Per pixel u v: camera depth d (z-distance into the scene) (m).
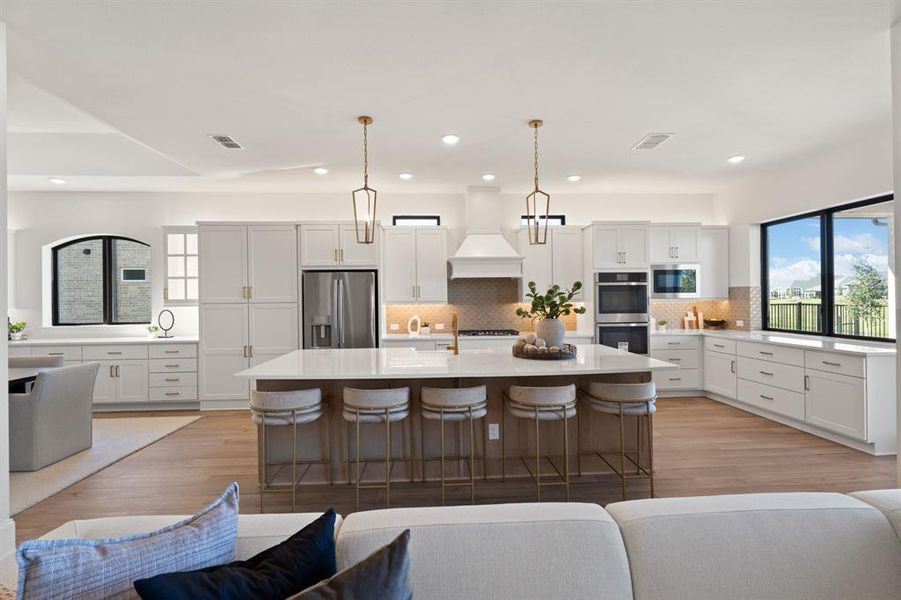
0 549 2.27
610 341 5.91
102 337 6.02
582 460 3.45
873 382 3.76
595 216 6.55
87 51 2.59
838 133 4.11
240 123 3.67
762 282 5.98
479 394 2.97
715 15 2.33
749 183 5.90
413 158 4.71
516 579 1.09
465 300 6.37
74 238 6.08
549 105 3.40
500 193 6.11
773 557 1.14
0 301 2.31
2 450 2.30
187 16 2.29
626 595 1.10
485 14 2.31
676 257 6.19
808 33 2.49
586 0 2.21
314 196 6.27
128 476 3.45
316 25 2.38
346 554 1.11
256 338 5.58
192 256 5.92
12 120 4.25
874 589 1.13
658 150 4.53
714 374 5.73
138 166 5.32
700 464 3.60
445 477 3.38
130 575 0.87
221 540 1.02
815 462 3.63
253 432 4.59
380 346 5.70
